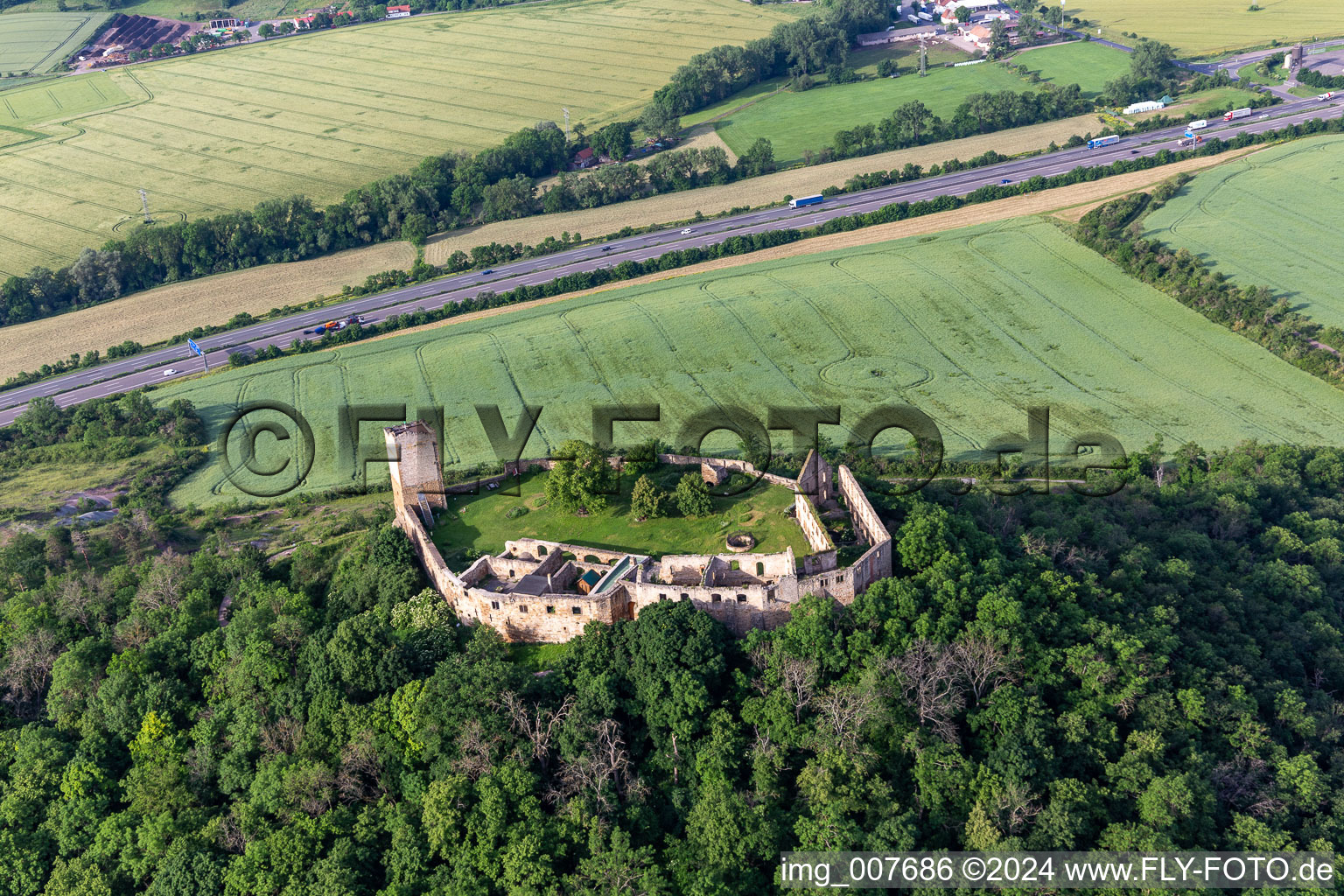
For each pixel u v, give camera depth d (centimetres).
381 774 14750
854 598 15500
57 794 15975
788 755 14138
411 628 16175
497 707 14412
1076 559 17600
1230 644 16725
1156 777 13588
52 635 18638
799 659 14462
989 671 14512
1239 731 14688
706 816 13300
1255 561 19438
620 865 12912
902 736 13975
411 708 14762
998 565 16088
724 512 17700
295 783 14450
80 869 14750
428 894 13175
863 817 13512
